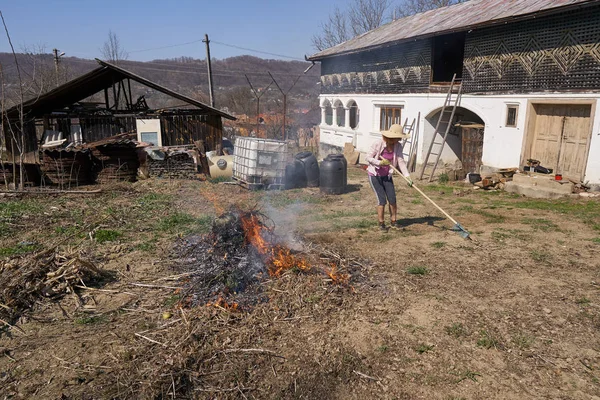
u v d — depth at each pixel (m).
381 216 6.83
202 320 3.92
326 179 10.16
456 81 13.03
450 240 6.36
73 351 3.54
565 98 9.58
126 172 12.11
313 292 4.40
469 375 3.20
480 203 9.25
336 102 19.77
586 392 2.99
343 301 4.32
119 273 5.10
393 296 4.46
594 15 8.78
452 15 14.27
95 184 11.79
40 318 4.09
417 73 14.12
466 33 12.09
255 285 4.47
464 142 12.69
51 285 4.58
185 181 11.89
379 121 16.69
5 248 6.00
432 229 7.01
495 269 5.18
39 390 3.08
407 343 3.61
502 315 4.05
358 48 16.16
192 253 5.45
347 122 19.08
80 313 4.18
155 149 12.21
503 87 11.11
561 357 3.39
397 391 3.07
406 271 5.12
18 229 7.03
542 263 5.37
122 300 4.42
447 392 3.04
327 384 3.15
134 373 3.23
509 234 6.65
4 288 4.38
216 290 4.36
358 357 3.44
